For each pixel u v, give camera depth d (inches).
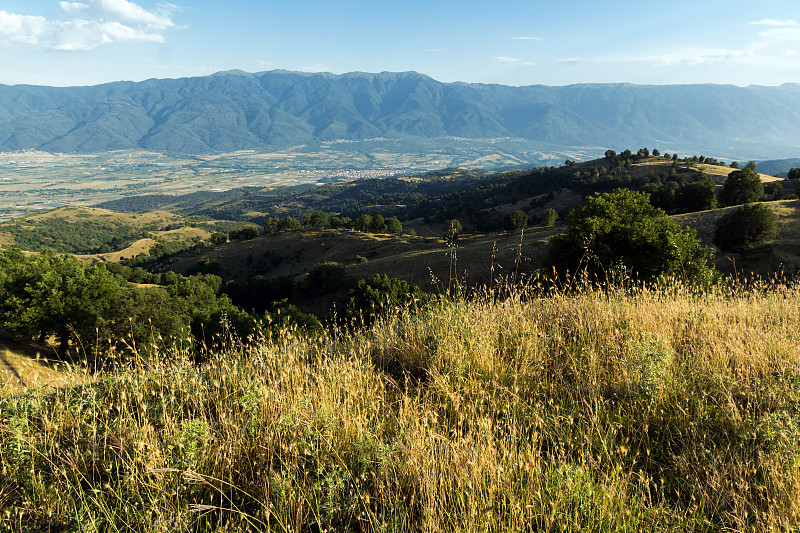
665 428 123.0
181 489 103.1
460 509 92.0
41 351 1129.4
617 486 96.2
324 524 95.6
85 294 1211.9
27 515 102.0
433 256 2100.1
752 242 1243.8
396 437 113.7
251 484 107.7
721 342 166.9
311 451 109.6
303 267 3516.2
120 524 96.7
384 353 181.6
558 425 121.8
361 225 4340.6
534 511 92.9
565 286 250.7
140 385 152.2
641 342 160.2
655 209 679.7
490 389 141.3
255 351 170.2
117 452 118.3
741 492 96.2
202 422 118.5
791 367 141.6
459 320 191.3
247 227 5162.4
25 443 116.2
